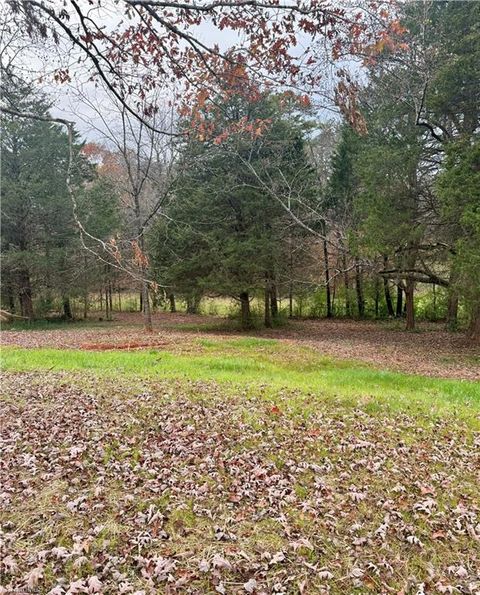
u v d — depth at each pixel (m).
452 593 3.20
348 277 24.38
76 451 5.07
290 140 17.53
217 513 4.04
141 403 6.88
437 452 5.52
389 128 15.47
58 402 6.90
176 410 6.62
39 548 3.49
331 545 3.65
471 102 13.46
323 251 22.80
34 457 4.94
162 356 12.05
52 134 22.59
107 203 22.39
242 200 19.56
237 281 19.98
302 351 14.43
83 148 17.17
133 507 4.07
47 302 25.61
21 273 23.83
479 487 4.67
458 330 21.42
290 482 4.63
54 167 23.30
